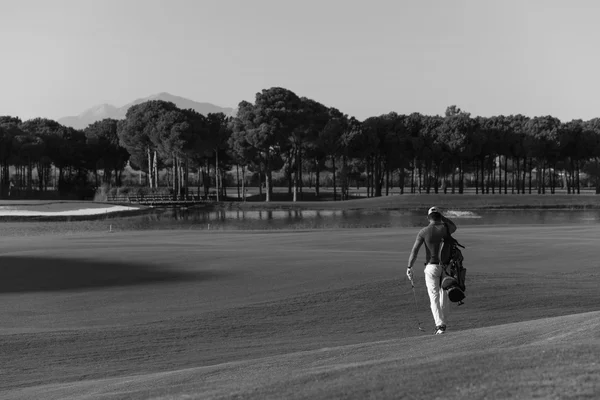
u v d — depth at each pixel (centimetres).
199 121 11544
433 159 12156
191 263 2373
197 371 933
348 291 1716
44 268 2309
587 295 1684
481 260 2428
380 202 9788
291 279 1950
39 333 1334
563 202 9731
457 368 668
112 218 7519
